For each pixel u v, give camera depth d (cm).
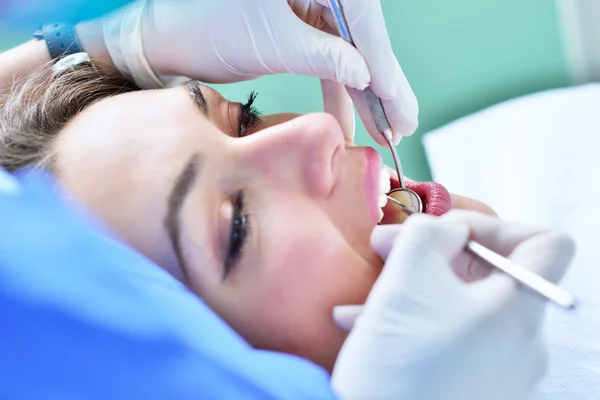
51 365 45
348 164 77
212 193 73
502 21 166
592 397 102
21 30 103
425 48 165
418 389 60
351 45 94
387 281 64
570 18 167
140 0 109
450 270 65
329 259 72
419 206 87
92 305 47
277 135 75
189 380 47
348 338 66
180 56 107
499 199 146
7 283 46
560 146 144
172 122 77
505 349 62
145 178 73
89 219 69
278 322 73
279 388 53
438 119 173
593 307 111
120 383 46
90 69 102
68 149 78
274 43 98
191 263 72
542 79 175
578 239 126
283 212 73
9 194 51
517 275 62
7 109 92
